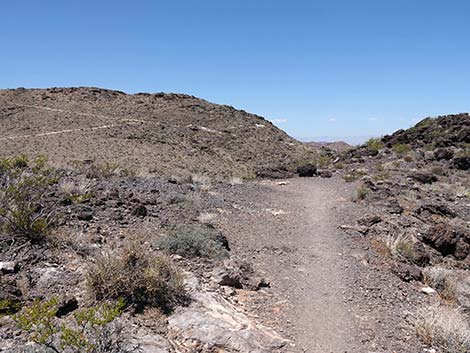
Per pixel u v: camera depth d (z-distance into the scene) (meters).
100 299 5.36
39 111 76.44
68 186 10.45
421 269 9.48
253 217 12.89
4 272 5.71
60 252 6.62
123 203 10.47
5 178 8.52
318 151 80.69
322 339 5.88
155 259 6.09
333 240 10.83
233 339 5.08
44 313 4.00
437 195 18.55
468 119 35.53
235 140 74.12
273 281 7.94
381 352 5.63
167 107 89.38
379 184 19.92
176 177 20.09
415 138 35.06
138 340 4.64
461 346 5.92
